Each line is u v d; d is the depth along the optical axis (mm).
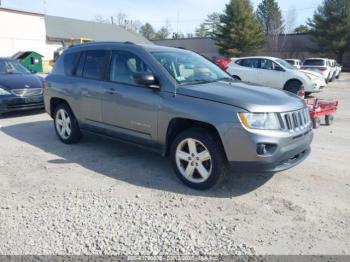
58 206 3875
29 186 4426
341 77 32094
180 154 4465
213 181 4191
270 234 3363
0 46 30203
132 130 5020
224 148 4016
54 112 6617
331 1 46656
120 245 3148
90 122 5742
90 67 5742
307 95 15031
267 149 3906
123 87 5047
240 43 50688
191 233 3354
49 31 42500
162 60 4883
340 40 46594
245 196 4184
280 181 4637
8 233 3330
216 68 5594
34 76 9953
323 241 3252
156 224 3510
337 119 9391
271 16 65375
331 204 3990
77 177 4742
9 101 8758
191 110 4199
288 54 53062
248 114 3879
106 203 3961
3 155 5699
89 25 49375
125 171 4988
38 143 6457
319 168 5145
